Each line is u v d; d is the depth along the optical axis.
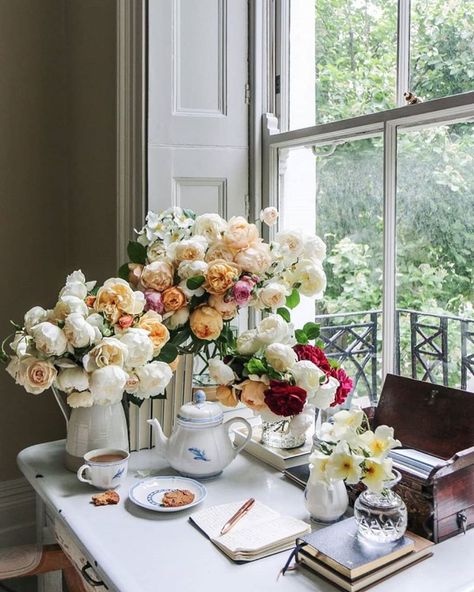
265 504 1.38
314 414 1.77
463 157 1.55
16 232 2.43
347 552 1.08
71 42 2.44
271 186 2.10
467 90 1.57
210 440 1.49
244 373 1.49
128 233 2.03
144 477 1.52
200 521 1.28
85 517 1.31
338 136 1.88
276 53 2.10
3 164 2.38
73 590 1.60
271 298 1.50
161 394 1.63
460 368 1.61
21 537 2.49
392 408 1.49
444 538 1.20
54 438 2.58
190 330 1.60
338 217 1.93
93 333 1.34
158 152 1.98
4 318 2.42
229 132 2.06
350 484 1.23
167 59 1.97
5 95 2.37
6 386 2.45
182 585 1.07
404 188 1.70
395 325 1.75
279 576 1.10
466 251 1.57
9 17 2.36
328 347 1.98
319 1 1.98
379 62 1.81
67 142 2.52
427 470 1.30
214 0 2.02
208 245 1.56
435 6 1.65
